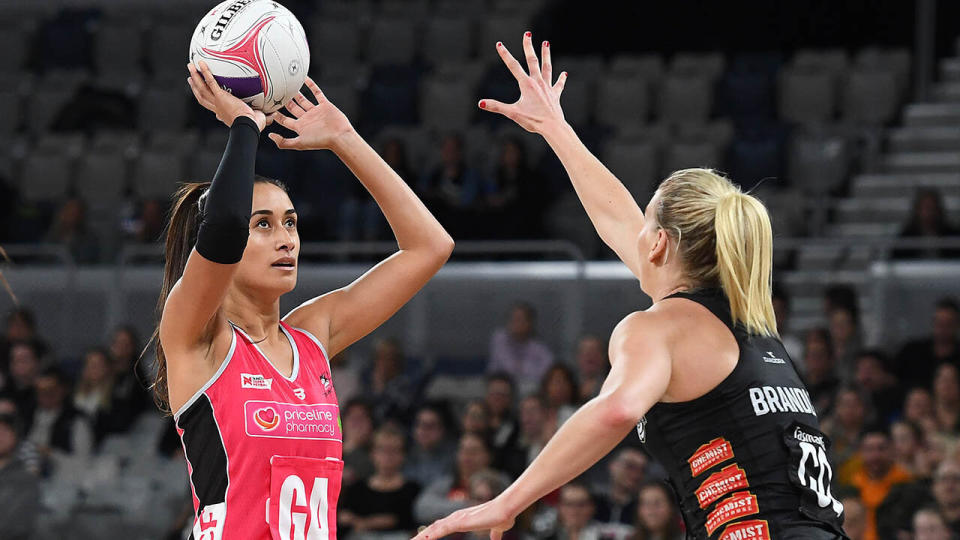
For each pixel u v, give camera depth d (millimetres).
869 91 30672
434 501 18562
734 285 7133
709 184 7488
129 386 22406
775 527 6840
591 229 27000
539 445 19469
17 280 25047
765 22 37625
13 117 34188
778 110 31312
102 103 33031
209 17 7840
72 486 20984
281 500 7152
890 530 16875
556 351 23141
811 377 20281
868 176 28438
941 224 23938
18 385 22734
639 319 7078
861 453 17656
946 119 30125
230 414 7176
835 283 24141
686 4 37906
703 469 7008
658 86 32125
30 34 36969
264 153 30375
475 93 32188
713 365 6980
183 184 8344
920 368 20750
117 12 38938
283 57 7781
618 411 6570
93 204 29375
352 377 22141
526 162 26828
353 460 19688
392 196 8297
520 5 36500
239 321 7527
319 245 24109
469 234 26047
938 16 35250
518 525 18000
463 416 22391
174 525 19969
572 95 32031
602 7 38125
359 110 32594
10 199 29312
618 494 18141
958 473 16703
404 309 23812
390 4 36906
